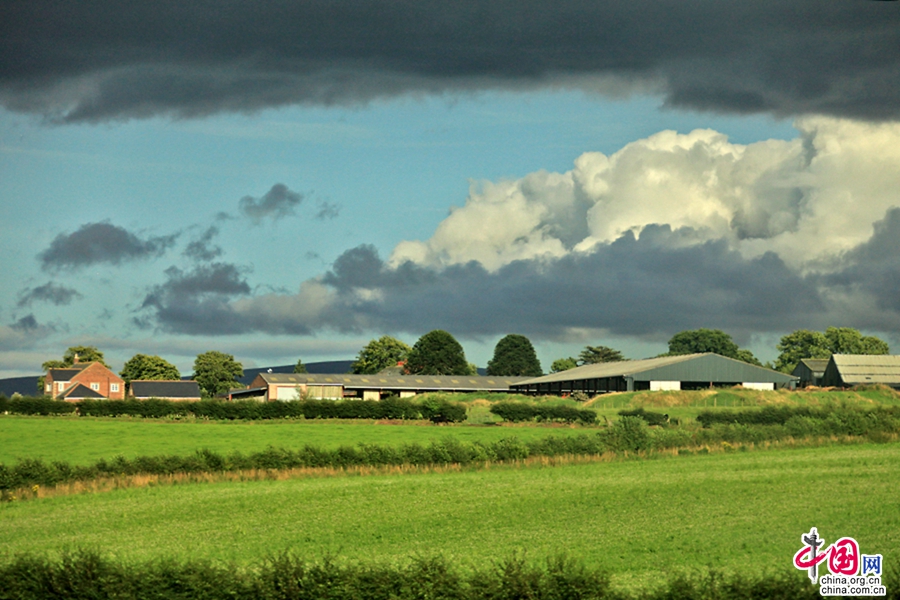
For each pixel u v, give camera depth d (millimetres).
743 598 23016
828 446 73062
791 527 41344
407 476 61031
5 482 53750
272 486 56625
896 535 39312
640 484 54844
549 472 61938
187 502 50938
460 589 24250
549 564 25062
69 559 25938
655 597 23375
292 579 24641
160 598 24859
